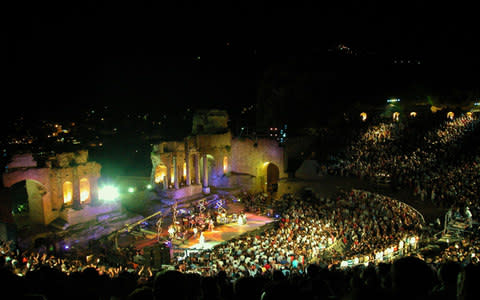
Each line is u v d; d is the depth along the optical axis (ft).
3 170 127.75
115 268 103.91
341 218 155.33
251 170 223.30
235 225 164.66
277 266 99.25
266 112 282.36
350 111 264.72
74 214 142.51
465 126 203.31
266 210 182.29
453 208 135.13
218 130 214.90
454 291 19.66
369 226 139.44
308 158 232.12
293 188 211.20
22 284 20.18
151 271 99.35
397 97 260.42
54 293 23.12
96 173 152.46
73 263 105.19
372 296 19.98
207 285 25.98
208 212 170.91
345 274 39.27
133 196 176.76
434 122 224.94
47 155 144.77
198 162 194.90
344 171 211.41
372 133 229.45
